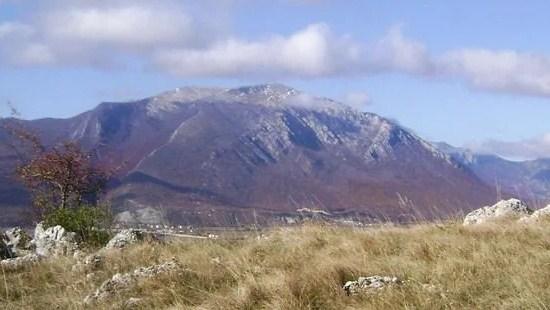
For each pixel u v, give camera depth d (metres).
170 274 11.13
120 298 10.21
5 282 11.59
